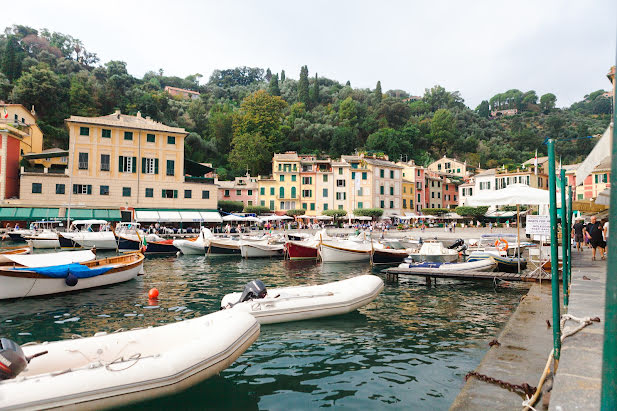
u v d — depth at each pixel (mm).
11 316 11023
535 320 7672
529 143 119688
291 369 7227
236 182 69562
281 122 95562
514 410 4027
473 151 114312
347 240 27938
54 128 67188
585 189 50406
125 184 47875
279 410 5684
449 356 7828
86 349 5949
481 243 29594
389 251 24266
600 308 6367
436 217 65500
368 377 6824
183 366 5664
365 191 67688
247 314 7285
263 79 181250
